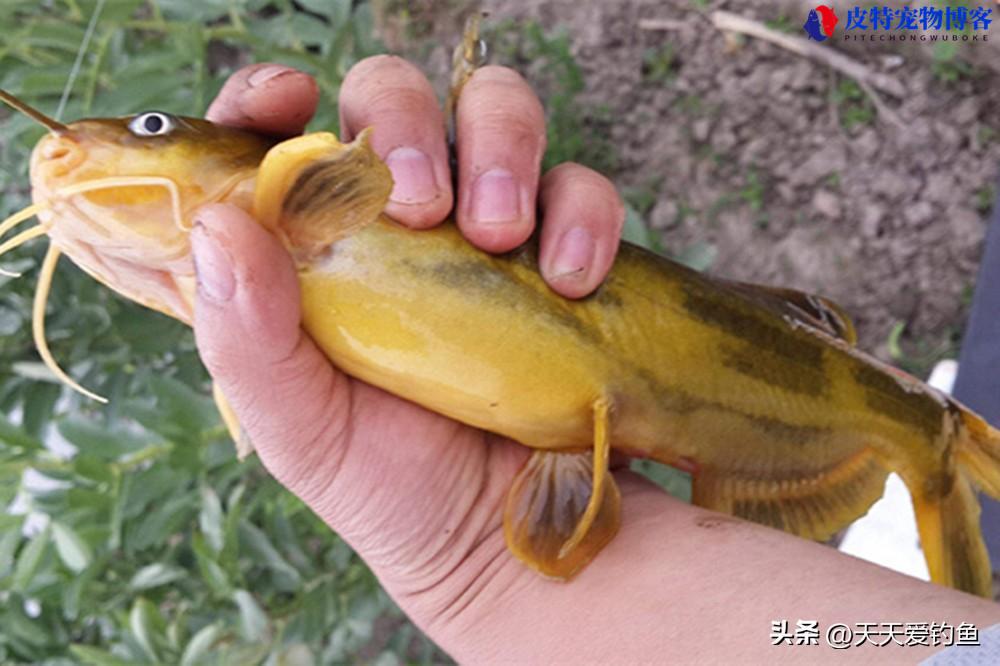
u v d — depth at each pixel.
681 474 0.48
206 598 0.49
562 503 0.26
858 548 0.48
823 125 0.63
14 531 0.41
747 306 0.29
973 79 0.61
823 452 0.30
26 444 0.41
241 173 0.25
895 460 0.32
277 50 0.48
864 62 0.63
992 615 0.23
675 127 0.66
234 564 0.44
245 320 0.23
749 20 0.65
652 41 0.67
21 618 0.44
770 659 0.23
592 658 0.25
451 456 0.27
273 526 0.47
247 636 0.44
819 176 0.63
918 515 0.33
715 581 0.25
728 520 0.27
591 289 0.26
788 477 0.30
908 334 0.61
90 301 0.45
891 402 0.31
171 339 0.44
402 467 0.27
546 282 0.26
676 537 0.26
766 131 0.64
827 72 0.63
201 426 0.41
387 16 0.69
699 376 0.28
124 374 0.45
